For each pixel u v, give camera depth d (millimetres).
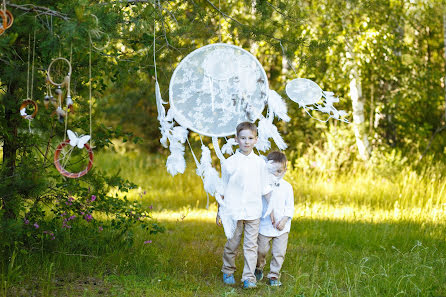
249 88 4871
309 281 5121
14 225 4410
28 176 4828
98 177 5641
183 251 6012
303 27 9977
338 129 12289
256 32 5621
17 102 5098
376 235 6914
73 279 4949
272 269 4910
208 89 4785
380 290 4848
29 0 4121
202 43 6023
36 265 5035
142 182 11969
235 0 7715
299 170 11914
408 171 11344
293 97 4941
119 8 4844
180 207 9727
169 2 5832
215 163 12164
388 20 11727
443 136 13656
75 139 3750
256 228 4805
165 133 4648
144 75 6434
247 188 4750
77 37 3545
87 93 5715
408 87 12219
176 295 4555
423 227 7484
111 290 4629
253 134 4750
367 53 11117
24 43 4820
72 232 5758
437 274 5297
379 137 12953
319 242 6953
